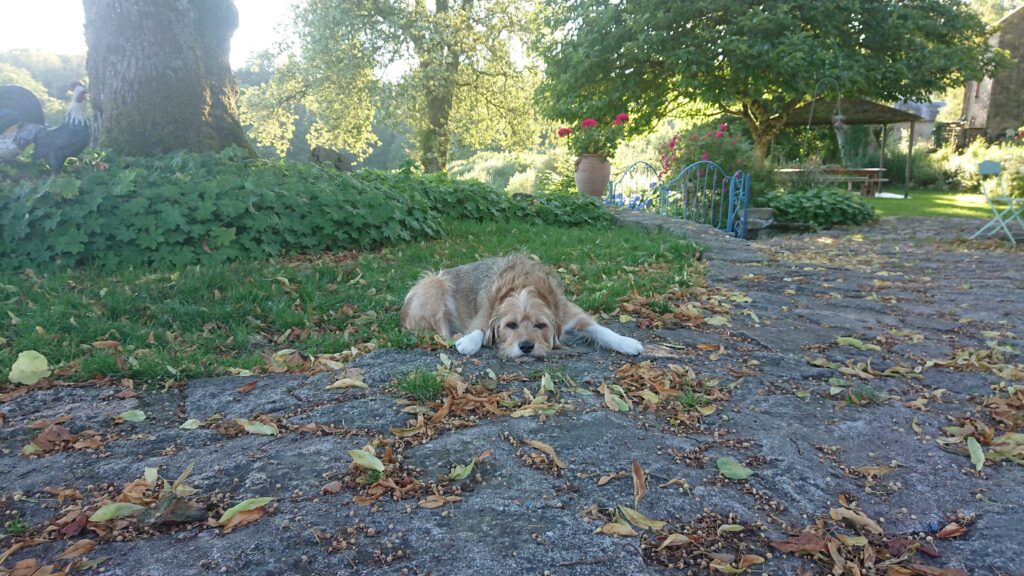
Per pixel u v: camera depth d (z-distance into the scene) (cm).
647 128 2394
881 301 606
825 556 211
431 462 264
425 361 387
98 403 328
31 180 659
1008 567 205
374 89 2541
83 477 252
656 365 395
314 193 772
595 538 212
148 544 208
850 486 256
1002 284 699
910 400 353
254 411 320
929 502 246
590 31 2105
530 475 254
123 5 810
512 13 2617
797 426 310
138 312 486
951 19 2100
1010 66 2280
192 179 706
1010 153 2394
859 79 1852
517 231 977
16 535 214
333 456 267
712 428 305
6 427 299
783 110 2289
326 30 2372
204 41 875
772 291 648
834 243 1141
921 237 1190
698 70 1911
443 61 2384
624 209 1308
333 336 450
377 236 797
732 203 1273
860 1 2012
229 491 241
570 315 448
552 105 2300
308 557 201
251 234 689
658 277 648
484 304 440
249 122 2895
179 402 335
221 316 488
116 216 629
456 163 3706
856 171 2452
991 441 296
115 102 824
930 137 3312
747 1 1969
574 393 343
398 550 205
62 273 583
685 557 207
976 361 414
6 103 766
